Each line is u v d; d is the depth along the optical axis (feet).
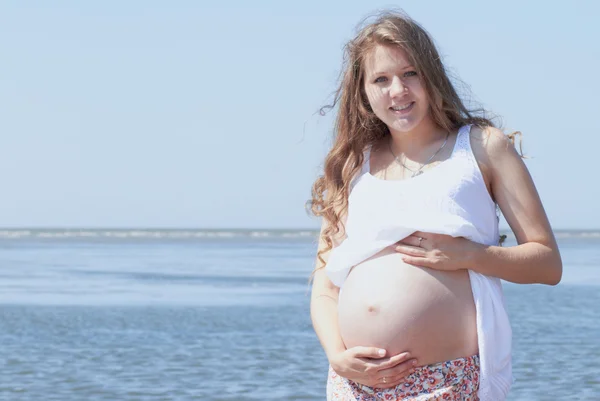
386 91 9.57
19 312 43.39
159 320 39.78
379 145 10.18
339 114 10.26
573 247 142.51
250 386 24.17
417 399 9.09
